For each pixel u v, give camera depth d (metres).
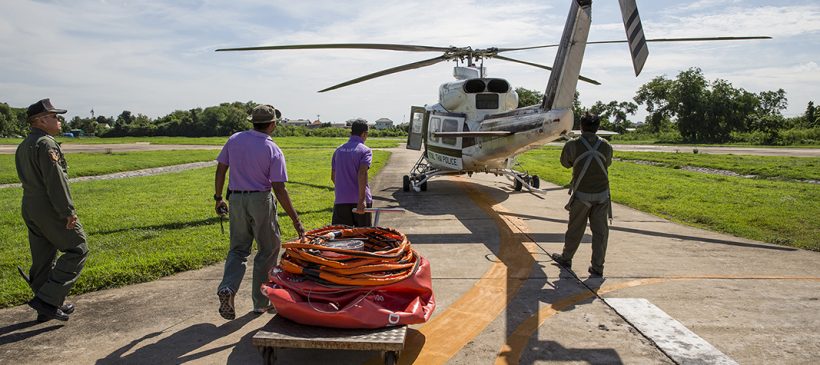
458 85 12.43
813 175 17.12
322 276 3.50
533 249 6.82
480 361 3.54
